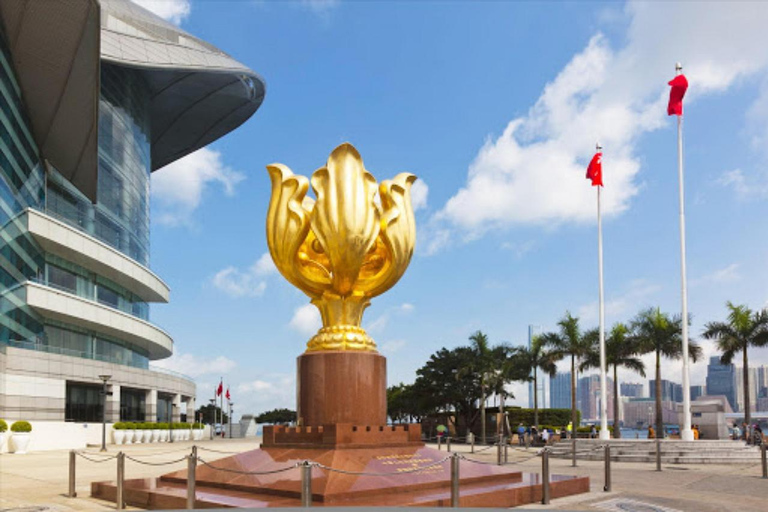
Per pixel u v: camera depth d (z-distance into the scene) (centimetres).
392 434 1227
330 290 1303
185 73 5903
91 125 3831
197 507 987
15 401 3394
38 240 3947
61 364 3750
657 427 3866
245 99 6619
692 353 3828
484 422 4634
